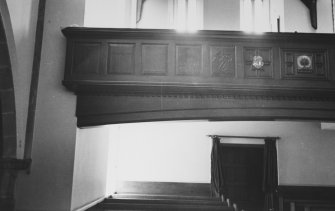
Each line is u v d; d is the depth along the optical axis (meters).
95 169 7.59
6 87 5.36
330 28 13.08
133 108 6.00
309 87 5.94
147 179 11.89
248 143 12.33
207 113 6.00
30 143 5.80
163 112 6.01
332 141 12.40
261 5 12.86
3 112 5.44
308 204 10.96
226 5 13.16
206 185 11.92
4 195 5.51
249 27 12.74
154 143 12.11
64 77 5.93
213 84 5.85
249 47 6.10
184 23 12.68
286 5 13.28
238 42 6.09
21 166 5.61
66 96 6.04
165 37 6.05
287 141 12.35
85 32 5.97
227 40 6.07
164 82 5.86
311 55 6.11
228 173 12.56
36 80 5.97
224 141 12.29
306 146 12.34
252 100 6.07
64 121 5.98
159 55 6.02
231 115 6.01
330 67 6.07
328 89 5.94
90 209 6.75
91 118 6.00
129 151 12.02
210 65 6.01
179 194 11.81
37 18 6.13
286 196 11.91
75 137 5.95
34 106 5.91
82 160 6.39
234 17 13.07
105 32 5.99
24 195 5.77
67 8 6.25
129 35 6.02
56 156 5.88
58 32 6.18
